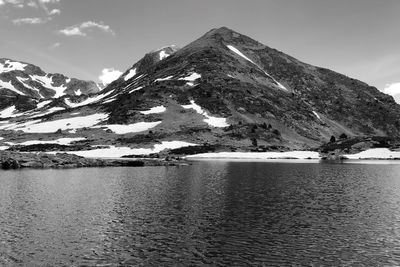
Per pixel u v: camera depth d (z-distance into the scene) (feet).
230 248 93.61
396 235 105.09
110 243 96.78
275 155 488.44
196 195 164.55
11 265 82.23
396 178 232.32
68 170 281.74
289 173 260.42
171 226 112.37
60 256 87.71
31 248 92.89
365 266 83.10
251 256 88.38
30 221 117.39
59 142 570.46
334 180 220.64
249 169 293.23
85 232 106.11
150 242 97.71
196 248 93.40
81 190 178.40
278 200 153.79
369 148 509.76
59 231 106.93
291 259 86.79
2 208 136.26
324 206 142.31
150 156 456.04
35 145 540.93
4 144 577.84
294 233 106.22
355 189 185.26
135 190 178.50
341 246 95.61
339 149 522.06
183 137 572.10
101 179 223.10
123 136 586.86
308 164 355.56
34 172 264.11
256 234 105.09
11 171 270.87
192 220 119.34
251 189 182.60
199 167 314.96
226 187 188.85
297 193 171.53
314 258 87.40
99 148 517.96
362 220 121.08
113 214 127.03
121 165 333.83
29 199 154.10
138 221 118.01
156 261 85.05
